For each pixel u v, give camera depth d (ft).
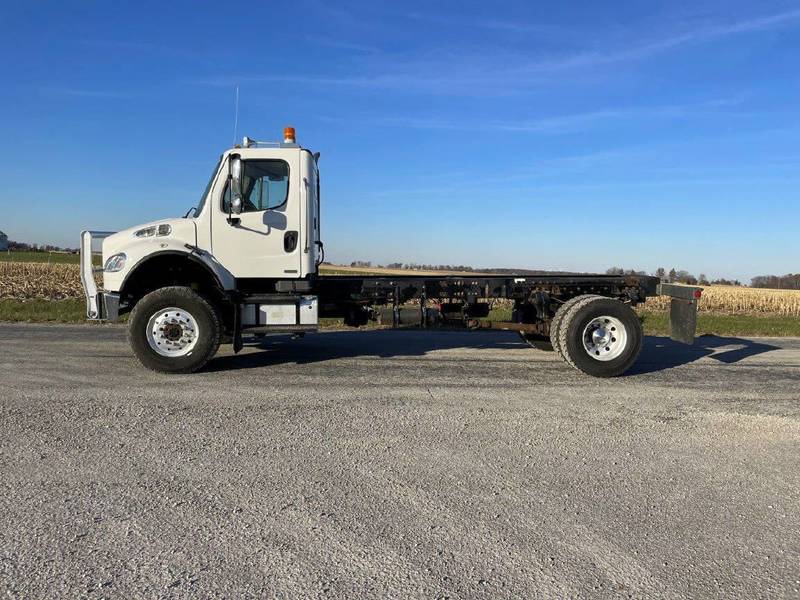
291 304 25.90
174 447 15.24
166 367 24.27
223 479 13.21
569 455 15.37
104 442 15.49
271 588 9.04
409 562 9.88
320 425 17.47
